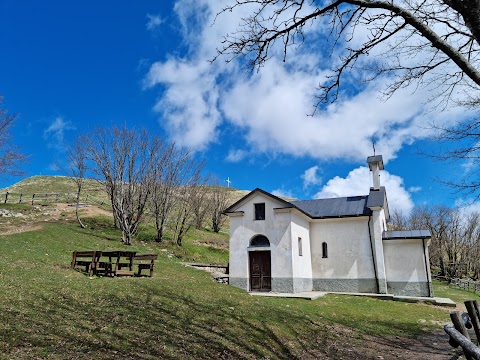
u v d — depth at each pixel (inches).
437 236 2282.2
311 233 1075.3
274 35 221.3
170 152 1417.3
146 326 397.7
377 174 1133.7
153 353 322.7
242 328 442.0
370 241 1012.5
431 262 2369.6
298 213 978.7
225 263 1346.0
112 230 1357.0
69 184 2933.1
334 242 1045.2
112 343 331.6
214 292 668.7
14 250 774.5
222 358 337.1
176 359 316.8
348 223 1042.7
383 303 817.5
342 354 395.2
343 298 864.9
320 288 1026.7
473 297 1187.9
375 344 448.8
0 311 369.7
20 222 1219.9
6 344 290.7
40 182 2960.1
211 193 2037.4
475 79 166.6
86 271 708.0
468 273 2477.9
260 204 970.1
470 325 282.2
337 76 244.5
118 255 703.7
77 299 469.4
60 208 1578.5
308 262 1026.7
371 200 1053.2
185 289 645.9
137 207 1323.8
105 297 501.0
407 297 892.0
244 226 962.7
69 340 323.0
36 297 448.1
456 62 171.6
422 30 178.1
